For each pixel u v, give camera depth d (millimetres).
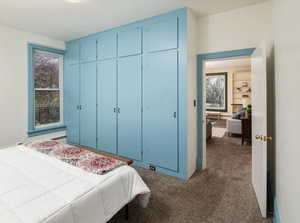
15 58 3225
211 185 2408
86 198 1230
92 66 3561
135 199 2055
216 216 1803
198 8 2482
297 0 1003
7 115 3162
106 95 3389
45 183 1364
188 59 2500
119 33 3119
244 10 2441
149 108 2852
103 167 1599
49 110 3904
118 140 3281
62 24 3021
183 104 2527
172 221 1727
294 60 1067
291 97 1145
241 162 3250
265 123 1787
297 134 998
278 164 1668
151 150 2873
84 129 3801
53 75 3957
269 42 2283
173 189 2309
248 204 1999
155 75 2754
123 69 3113
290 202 1139
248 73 7777
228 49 2576
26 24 3018
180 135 2578
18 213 1030
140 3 2340
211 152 3832
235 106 8086
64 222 1074
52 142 2371
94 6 2410
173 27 2549
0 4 2336
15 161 1786
